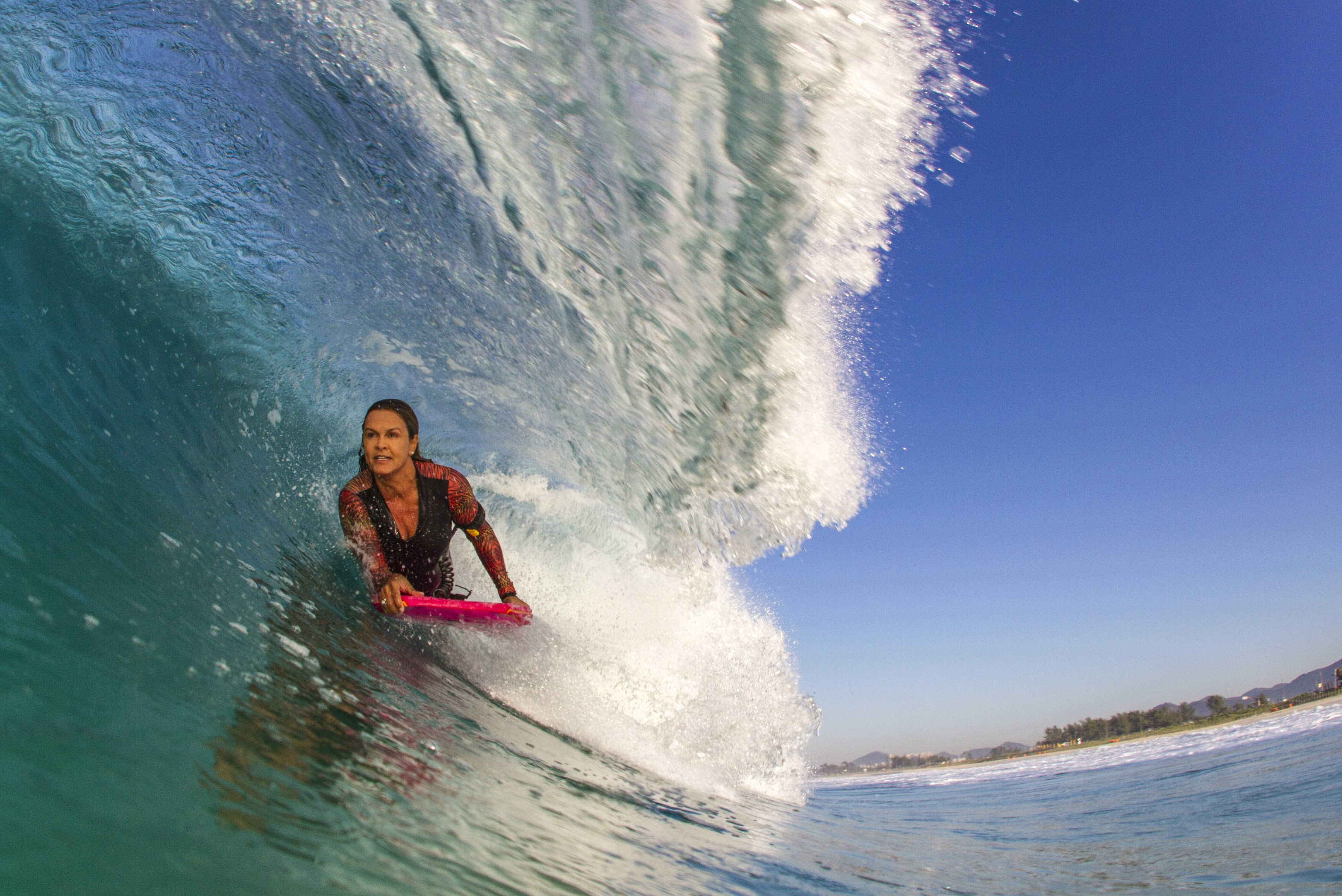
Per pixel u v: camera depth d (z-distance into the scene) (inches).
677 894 57.4
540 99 149.7
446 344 180.9
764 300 163.5
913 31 138.7
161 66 142.2
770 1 135.9
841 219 154.3
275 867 35.4
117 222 126.7
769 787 176.7
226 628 66.1
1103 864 101.7
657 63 142.2
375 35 149.2
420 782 57.8
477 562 170.6
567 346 177.8
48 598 49.7
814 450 181.9
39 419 79.0
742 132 145.3
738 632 185.2
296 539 115.4
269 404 141.6
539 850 55.1
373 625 107.9
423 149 159.2
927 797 244.2
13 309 92.6
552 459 193.3
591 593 178.4
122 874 29.5
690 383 171.6
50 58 131.4
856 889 78.0
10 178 114.0
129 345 111.3
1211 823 130.6
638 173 152.8
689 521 189.6
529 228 163.3
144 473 88.4
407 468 124.3
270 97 151.7
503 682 129.7
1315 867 88.4
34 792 31.5
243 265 147.8
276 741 50.3
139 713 43.0
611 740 134.2
